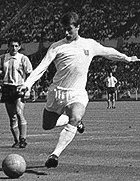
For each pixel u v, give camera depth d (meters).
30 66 13.78
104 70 57.91
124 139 15.67
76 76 10.10
